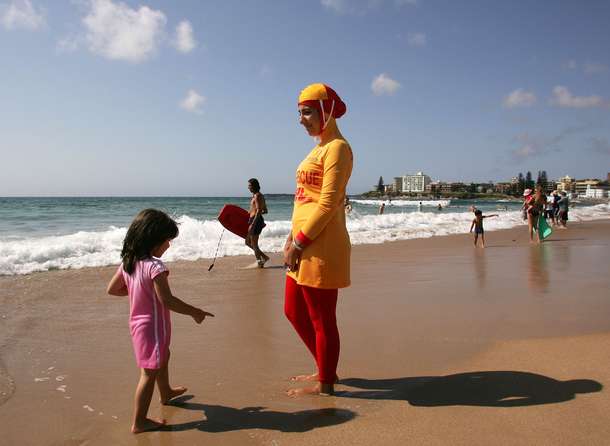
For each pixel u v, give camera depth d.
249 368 3.49
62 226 19.19
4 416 2.68
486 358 3.57
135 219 2.70
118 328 4.49
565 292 6.07
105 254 9.38
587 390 2.90
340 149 2.83
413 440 2.36
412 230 18.31
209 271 8.12
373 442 2.35
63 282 6.73
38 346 3.94
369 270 8.19
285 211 38.12
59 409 2.78
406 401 2.84
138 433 2.51
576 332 4.19
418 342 4.03
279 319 4.90
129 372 3.38
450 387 3.04
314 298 2.92
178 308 2.59
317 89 2.97
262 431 2.51
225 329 4.53
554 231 18.12
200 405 2.86
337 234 2.91
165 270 2.61
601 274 7.50
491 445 2.29
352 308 5.32
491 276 7.46
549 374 3.20
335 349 2.96
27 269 7.79
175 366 3.53
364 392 3.00
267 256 9.58
